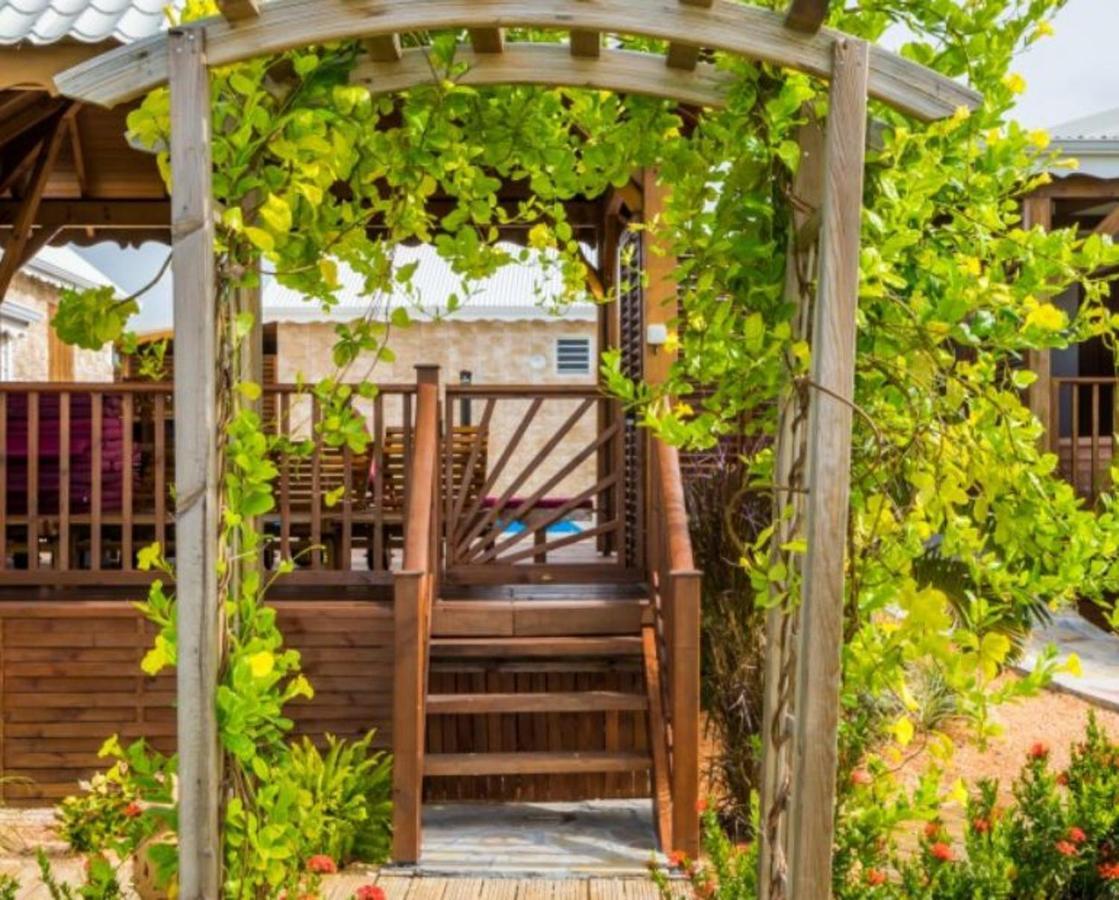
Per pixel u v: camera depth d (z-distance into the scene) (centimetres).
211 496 246
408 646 527
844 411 242
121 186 877
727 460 720
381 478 655
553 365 1822
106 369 1855
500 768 545
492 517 693
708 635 625
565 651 595
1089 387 1212
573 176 330
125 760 298
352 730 604
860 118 242
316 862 355
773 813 292
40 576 643
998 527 299
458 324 1809
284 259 294
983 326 302
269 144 258
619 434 698
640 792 620
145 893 388
